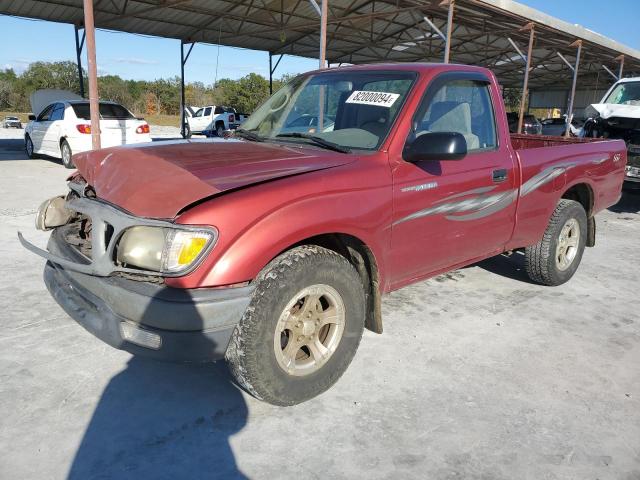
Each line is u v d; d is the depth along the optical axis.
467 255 3.83
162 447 2.45
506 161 3.94
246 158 2.92
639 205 10.06
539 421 2.77
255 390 2.63
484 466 2.41
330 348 2.87
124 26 17.58
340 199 2.78
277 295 2.52
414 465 2.40
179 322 2.33
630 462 2.48
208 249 2.35
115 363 3.17
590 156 4.88
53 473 2.25
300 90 4.01
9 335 3.44
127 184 2.66
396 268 3.24
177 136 25.27
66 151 11.84
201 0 15.62
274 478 2.28
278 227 2.50
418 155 3.05
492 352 3.53
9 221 6.31
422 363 3.34
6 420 2.58
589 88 35.53
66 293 2.84
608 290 4.91
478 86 3.87
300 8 17.17
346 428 2.65
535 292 4.76
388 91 3.45
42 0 14.16
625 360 3.50
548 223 4.60
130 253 2.45
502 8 14.22
